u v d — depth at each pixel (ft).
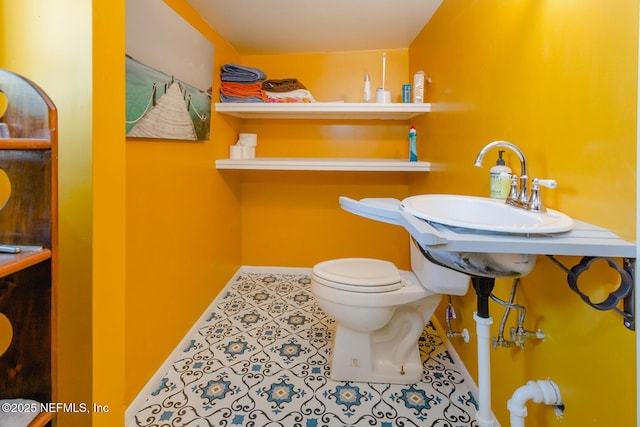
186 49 5.50
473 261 2.64
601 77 2.51
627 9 2.26
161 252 5.24
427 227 2.39
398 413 4.54
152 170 4.93
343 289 4.88
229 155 8.23
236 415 4.48
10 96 2.07
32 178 2.12
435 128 6.59
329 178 9.34
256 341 6.27
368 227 9.36
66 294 2.75
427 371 5.46
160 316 5.23
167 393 4.89
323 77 8.73
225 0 5.96
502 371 4.15
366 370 5.15
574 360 2.81
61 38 2.61
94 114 2.66
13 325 2.23
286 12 6.47
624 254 2.18
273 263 9.70
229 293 8.39
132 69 4.16
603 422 2.49
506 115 3.91
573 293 2.83
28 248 2.12
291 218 9.55
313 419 4.42
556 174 3.05
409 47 8.37
